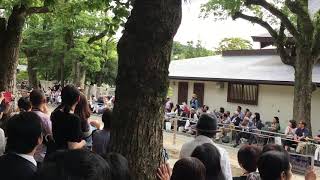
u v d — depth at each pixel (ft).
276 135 58.80
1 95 24.11
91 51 104.63
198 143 15.47
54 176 6.57
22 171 9.52
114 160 8.53
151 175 13.55
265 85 77.56
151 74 13.46
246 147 13.89
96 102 98.89
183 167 9.98
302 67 62.23
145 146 13.55
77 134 14.56
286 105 74.43
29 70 133.90
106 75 135.95
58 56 118.83
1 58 43.01
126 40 13.58
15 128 9.88
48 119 16.10
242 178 13.82
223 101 84.84
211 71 88.79
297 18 62.95
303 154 48.60
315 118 70.49
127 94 13.55
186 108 77.46
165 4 13.39
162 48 13.50
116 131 13.73
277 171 11.09
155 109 13.61
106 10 29.60
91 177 6.64
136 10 13.53
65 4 45.57
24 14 43.98
